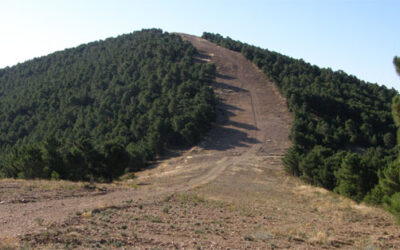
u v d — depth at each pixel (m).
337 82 104.31
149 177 48.94
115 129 71.44
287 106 87.50
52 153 35.41
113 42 148.12
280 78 104.75
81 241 10.35
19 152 39.19
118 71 104.69
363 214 20.66
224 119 81.19
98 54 132.75
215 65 115.06
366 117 77.94
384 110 86.19
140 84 90.81
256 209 21.36
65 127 79.56
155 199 21.83
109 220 13.86
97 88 95.38
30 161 33.62
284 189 36.56
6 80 131.25
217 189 33.34
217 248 10.80
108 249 9.80
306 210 22.28
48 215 14.18
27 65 144.38
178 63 107.44
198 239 11.91
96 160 40.06
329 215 20.25
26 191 20.80
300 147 57.97
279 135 72.56
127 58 114.94
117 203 18.66
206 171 51.16
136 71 102.00
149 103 80.06
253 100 93.69
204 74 103.81
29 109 91.75
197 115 71.19
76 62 129.12
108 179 41.09
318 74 114.44
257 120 80.81
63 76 111.38
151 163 62.66
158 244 10.81
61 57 144.12
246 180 44.19
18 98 99.94
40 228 11.58
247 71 117.50
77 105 88.62
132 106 78.50
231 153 63.50
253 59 125.94
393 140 68.12
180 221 15.23
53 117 83.44
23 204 16.92
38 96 95.50
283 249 11.30
